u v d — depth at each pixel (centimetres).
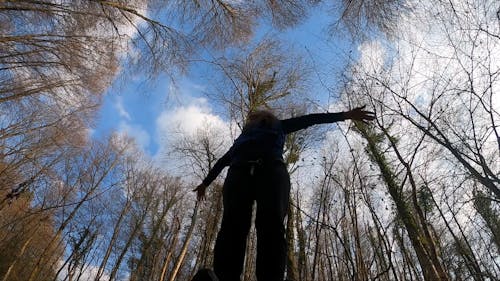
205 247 1216
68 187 1697
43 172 1305
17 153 1179
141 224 2256
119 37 938
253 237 1047
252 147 205
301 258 777
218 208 1279
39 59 863
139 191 2347
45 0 852
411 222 695
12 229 1606
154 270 1939
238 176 199
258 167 198
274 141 208
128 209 2319
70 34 879
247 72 1237
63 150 1281
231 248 190
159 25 940
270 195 190
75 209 1916
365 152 783
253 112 233
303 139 1155
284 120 226
